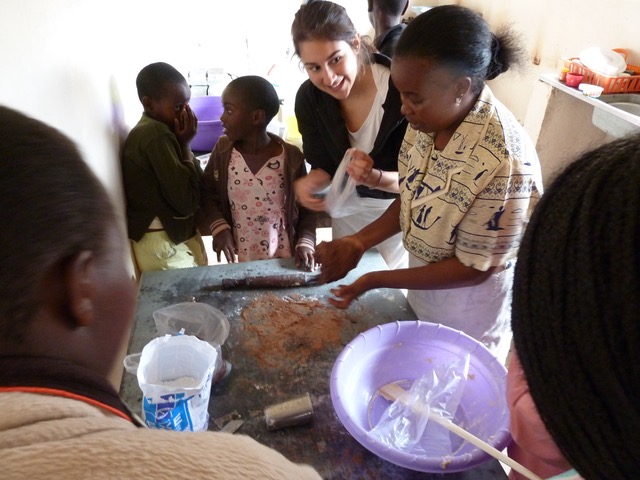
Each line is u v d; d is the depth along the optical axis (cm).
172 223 162
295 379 95
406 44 88
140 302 114
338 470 79
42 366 29
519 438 67
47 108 97
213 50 322
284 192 160
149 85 155
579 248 31
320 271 125
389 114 141
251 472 29
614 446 32
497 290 116
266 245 166
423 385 90
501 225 95
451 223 99
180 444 29
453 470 73
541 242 35
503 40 94
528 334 35
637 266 28
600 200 31
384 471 79
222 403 90
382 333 95
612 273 29
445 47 85
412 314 113
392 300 117
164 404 71
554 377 34
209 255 249
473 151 92
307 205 148
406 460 74
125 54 199
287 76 333
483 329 124
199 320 106
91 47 139
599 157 34
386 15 213
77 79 120
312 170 158
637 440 30
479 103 93
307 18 126
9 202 27
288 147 158
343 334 106
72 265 30
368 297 117
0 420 26
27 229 27
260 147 156
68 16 118
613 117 190
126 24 207
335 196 144
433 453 81
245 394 92
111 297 34
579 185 33
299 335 106
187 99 163
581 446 34
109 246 33
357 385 92
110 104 158
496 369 89
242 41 323
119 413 33
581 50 246
